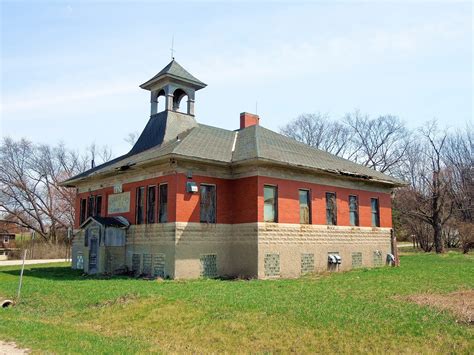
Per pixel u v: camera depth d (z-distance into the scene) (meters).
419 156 56.03
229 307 12.34
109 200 26.05
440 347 8.89
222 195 22.28
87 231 24.22
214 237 21.67
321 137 61.03
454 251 47.06
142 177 23.23
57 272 25.42
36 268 29.06
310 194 24.20
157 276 21.08
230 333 10.52
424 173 52.88
